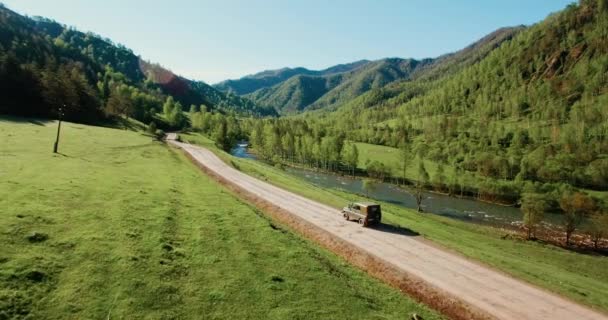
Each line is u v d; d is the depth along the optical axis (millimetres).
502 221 87000
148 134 134250
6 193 34531
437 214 90312
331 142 158125
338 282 26688
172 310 20578
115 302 20359
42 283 20844
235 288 23703
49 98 126062
